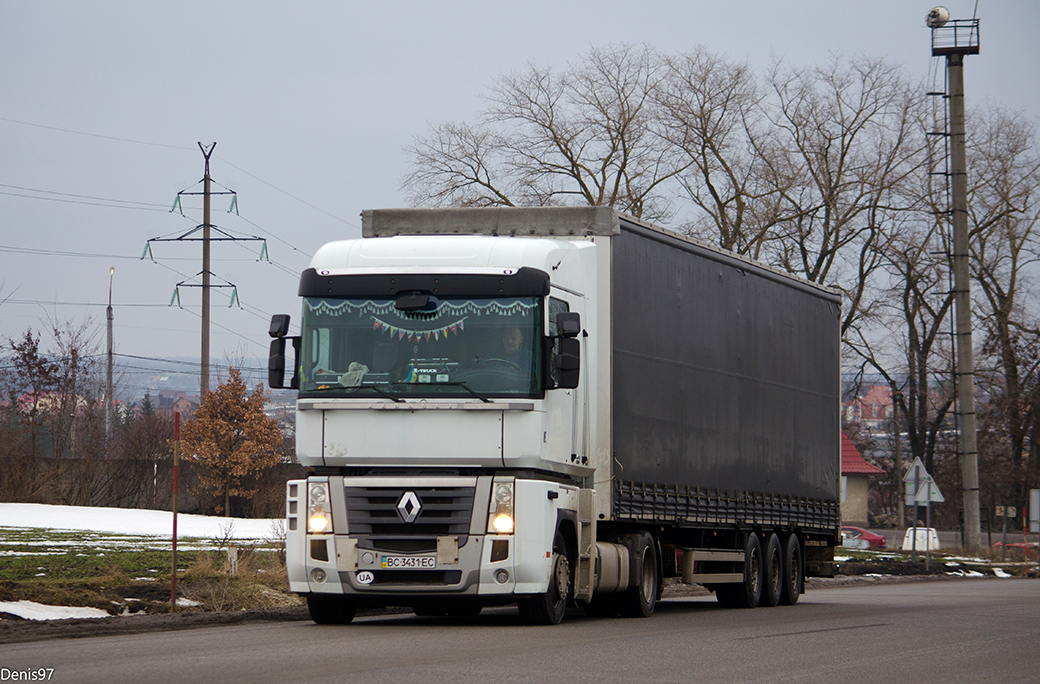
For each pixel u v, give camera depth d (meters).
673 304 25.70
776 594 31.11
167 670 13.66
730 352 28.39
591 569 22.00
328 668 13.96
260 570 28.69
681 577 26.77
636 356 24.03
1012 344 88.50
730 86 77.00
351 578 19.66
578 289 22.16
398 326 20.02
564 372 19.83
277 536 36.38
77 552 36.09
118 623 19.78
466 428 19.58
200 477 69.38
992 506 104.69
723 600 30.08
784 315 31.77
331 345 20.12
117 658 14.90
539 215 23.38
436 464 19.70
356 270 20.33
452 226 23.59
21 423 72.94
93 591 24.19
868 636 20.03
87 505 70.69
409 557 19.53
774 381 30.94
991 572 57.47
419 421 19.66
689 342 26.36
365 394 19.77
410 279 20.14
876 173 78.06
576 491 21.70
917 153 78.06
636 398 23.94
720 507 27.61
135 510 64.81
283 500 70.44
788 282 32.09
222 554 33.06
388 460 19.72
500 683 12.90
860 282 81.44
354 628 19.83
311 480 20.05
